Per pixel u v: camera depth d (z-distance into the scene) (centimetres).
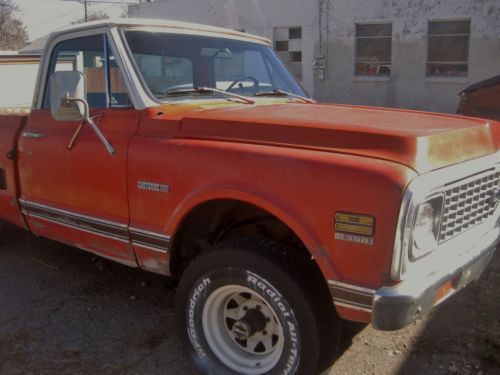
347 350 346
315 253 260
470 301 402
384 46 1705
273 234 310
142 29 369
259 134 296
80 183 366
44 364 338
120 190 340
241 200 282
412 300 244
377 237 244
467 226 295
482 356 336
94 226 363
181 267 343
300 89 461
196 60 392
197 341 312
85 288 443
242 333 298
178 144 313
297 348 276
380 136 263
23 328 380
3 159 433
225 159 290
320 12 1772
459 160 279
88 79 377
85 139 361
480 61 1545
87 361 341
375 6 1672
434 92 1639
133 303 417
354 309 255
